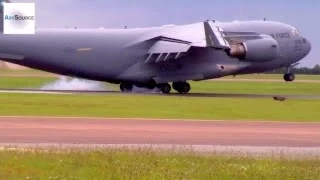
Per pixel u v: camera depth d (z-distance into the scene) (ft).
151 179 208.64
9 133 352.69
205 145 318.24
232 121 451.12
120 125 407.44
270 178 217.36
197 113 511.40
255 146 318.65
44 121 424.87
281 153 287.28
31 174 214.07
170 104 593.01
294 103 635.25
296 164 252.42
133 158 253.65
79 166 231.91
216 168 233.76
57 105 559.79
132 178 209.05
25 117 451.53
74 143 314.35
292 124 436.76
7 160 239.71
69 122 421.18
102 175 213.87
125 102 606.14
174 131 378.32
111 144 312.29
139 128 391.24
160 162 245.24
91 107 547.08
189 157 262.88
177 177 213.05
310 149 309.42
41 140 324.80
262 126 419.54
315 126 424.87
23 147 288.51
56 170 222.48
